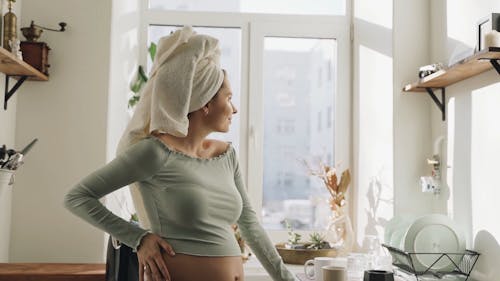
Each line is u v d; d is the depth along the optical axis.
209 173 1.52
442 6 2.57
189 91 1.47
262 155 3.28
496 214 2.04
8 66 2.16
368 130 3.01
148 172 1.42
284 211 3.28
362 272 2.25
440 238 2.24
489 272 2.09
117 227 1.39
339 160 3.30
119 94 2.81
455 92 2.41
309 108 3.33
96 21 2.60
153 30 3.31
